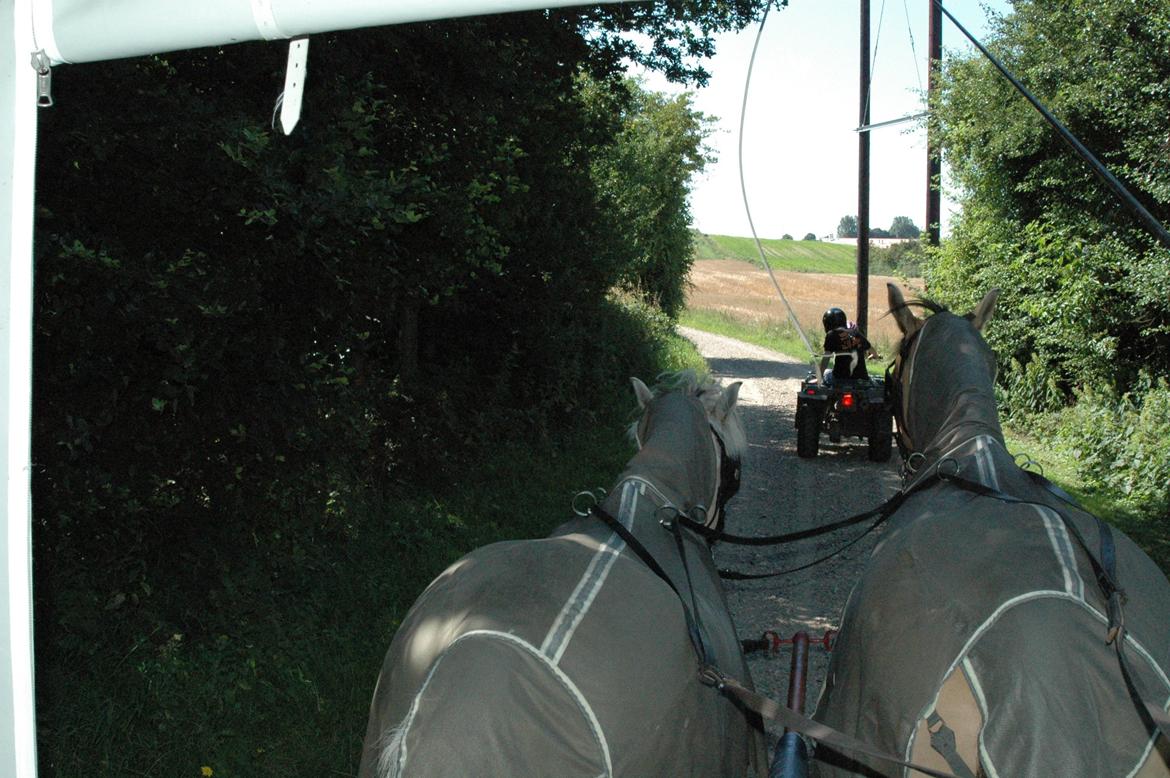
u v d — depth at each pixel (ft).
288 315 19.25
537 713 7.59
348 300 19.56
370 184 18.37
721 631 10.09
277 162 17.30
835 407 42.22
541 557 9.07
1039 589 8.25
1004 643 8.00
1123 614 8.37
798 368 84.94
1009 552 8.79
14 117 6.54
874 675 8.95
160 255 16.47
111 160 15.83
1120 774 7.55
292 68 6.66
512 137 31.04
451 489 31.12
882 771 8.75
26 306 6.52
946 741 8.17
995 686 7.83
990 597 8.38
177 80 18.24
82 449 15.58
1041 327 47.73
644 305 75.41
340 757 15.55
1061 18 45.09
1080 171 44.60
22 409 6.49
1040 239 46.24
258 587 19.06
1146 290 39.99
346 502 23.86
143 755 14.60
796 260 281.54
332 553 22.65
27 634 6.53
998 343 50.47
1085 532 9.45
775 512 33.76
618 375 52.29
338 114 19.42
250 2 6.20
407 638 8.50
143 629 16.94
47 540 15.99
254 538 19.63
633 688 8.00
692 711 8.69
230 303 16.40
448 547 25.80
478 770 7.18
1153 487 34.22
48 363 14.96
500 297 38.24
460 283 24.43
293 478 20.08
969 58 51.31
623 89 39.88
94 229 16.35
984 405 11.50
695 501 12.25
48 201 15.43
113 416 15.93
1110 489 35.99
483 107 26.53
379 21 6.17
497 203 27.89
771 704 8.50
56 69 14.38
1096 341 43.55
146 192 16.35
